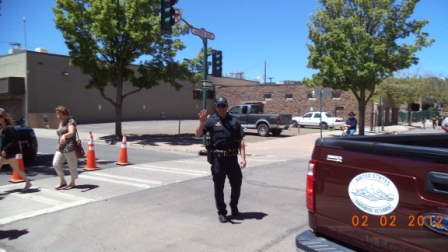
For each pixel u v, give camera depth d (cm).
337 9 2036
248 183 933
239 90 4581
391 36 1980
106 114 3812
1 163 816
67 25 1883
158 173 1068
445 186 255
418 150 273
